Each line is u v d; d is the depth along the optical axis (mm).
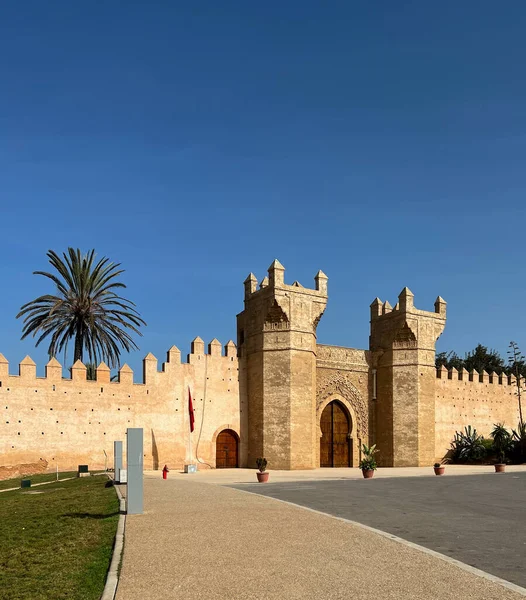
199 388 48156
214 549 13953
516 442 58312
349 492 26859
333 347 54781
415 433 54188
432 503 22922
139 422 44875
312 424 49125
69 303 50344
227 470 45719
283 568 12305
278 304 48594
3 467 38188
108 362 52781
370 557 13227
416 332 55562
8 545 15492
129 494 19188
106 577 11977
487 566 12852
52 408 41344
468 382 63250
